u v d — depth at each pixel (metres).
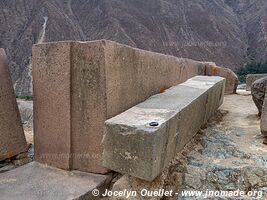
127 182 2.31
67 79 2.45
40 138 2.68
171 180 2.46
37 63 2.60
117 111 2.49
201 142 3.17
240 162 2.70
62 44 2.44
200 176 2.53
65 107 2.50
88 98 2.41
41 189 2.28
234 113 4.59
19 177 2.46
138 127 2.04
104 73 2.32
